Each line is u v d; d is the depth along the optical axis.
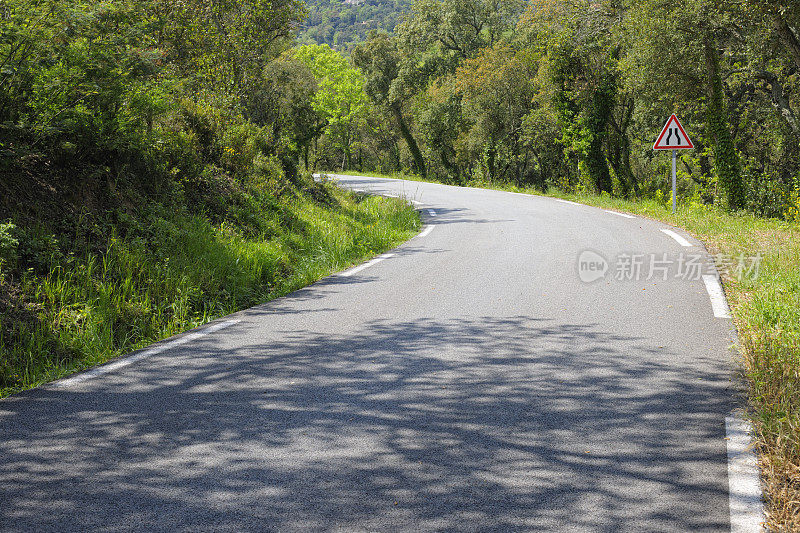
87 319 5.72
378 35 61.47
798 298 6.11
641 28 19.38
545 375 4.54
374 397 4.16
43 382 4.59
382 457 3.28
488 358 4.96
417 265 9.69
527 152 51.69
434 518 2.69
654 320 5.99
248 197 11.52
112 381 4.57
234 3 17.33
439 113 56.31
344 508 2.78
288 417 3.83
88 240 7.30
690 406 3.90
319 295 7.65
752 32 17.95
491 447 3.38
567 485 2.96
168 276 7.13
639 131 35.34
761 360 4.52
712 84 19.23
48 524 2.67
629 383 4.33
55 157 7.86
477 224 15.56
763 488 2.90
